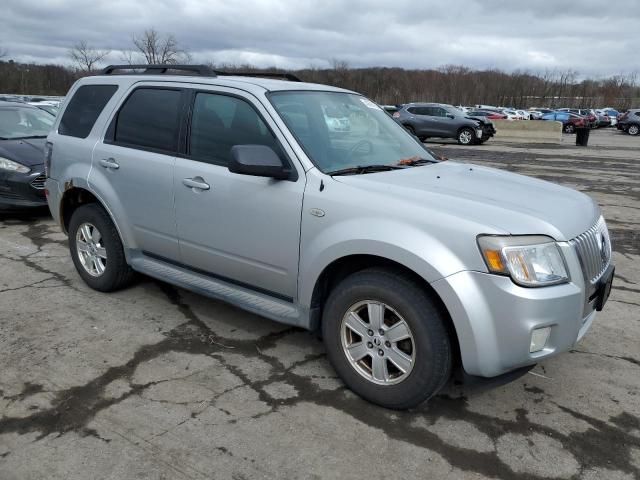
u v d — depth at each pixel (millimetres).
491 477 2623
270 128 3496
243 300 3705
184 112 3977
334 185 3184
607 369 3668
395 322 3053
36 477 2559
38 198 7371
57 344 3855
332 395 3281
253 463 2680
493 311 2703
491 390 3385
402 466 2684
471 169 3984
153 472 2605
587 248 3006
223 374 3502
